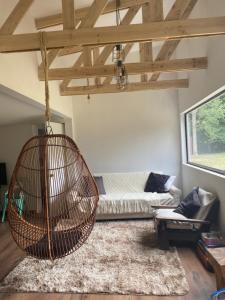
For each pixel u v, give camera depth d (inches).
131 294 94.0
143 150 225.1
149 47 149.3
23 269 115.0
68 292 96.8
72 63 217.0
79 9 147.1
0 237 160.2
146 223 173.5
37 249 94.0
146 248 132.7
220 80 119.7
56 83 184.7
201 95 151.7
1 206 217.8
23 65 128.3
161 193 193.0
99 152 229.1
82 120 230.1
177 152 221.9
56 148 121.3
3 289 100.0
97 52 189.0
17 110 170.7
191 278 103.3
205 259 110.3
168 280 101.3
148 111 223.8
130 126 225.8
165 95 221.9
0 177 217.8
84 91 192.4
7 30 102.2
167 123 222.1
